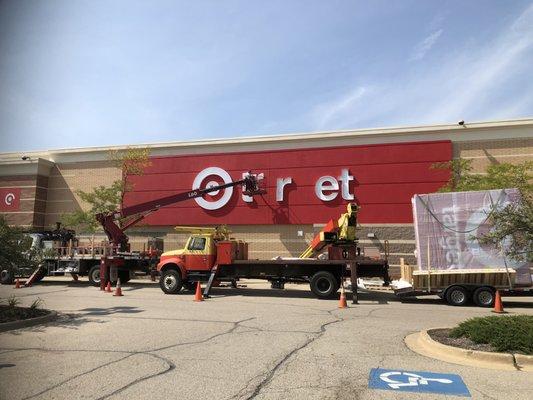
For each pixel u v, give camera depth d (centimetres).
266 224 2836
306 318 1202
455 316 1275
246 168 2912
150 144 3095
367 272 1788
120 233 2352
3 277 2273
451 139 2606
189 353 789
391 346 852
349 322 1138
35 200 3253
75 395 570
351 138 2750
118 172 3219
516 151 2511
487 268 1612
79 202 3272
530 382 633
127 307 1416
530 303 1714
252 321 1142
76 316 1219
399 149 2664
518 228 1034
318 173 2780
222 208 2930
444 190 2392
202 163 2995
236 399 558
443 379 644
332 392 586
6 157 3494
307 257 1933
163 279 1916
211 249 1916
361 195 2686
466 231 1655
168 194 3030
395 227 2600
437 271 1644
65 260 2322
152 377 645
